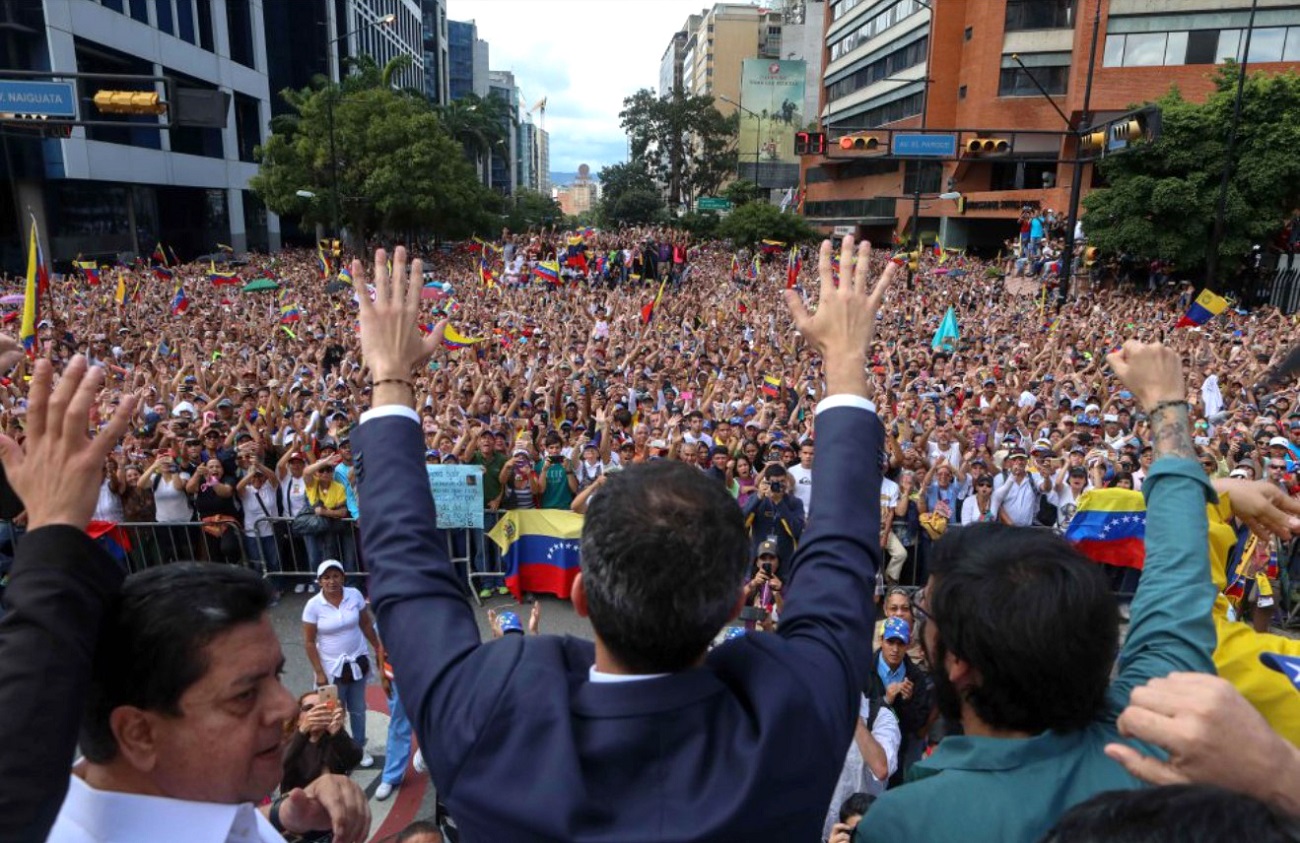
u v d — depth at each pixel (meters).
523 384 14.90
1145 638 1.52
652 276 40.69
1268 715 1.59
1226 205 30.27
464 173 52.97
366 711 7.14
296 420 11.09
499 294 30.12
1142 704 1.09
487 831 1.16
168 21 48.78
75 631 1.20
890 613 5.40
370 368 1.64
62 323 19.25
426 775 6.38
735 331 22.67
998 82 47.44
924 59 54.22
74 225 43.91
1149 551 1.62
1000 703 1.40
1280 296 32.41
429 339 1.71
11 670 1.13
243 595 1.46
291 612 8.93
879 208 63.41
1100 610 1.37
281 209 49.12
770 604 6.94
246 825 1.52
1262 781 0.99
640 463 1.38
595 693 1.22
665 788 1.13
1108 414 13.02
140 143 47.25
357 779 6.36
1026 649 1.33
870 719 4.85
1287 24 38.69
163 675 1.36
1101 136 20.47
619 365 17.19
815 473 1.56
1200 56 40.62
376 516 1.48
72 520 1.24
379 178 46.59
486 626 8.81
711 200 71.69
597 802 1.12
